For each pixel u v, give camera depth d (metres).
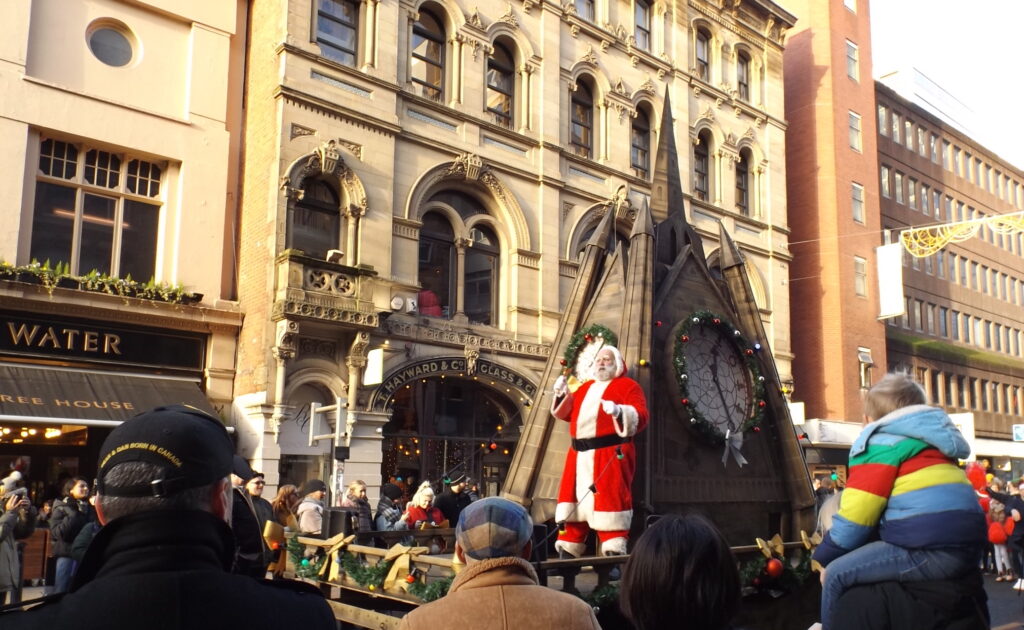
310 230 18.03
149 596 1.77
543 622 2.63
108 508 1.93
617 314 8.12
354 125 18.56
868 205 32.97
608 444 6.79
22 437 15.41
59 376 15.11
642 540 2.59
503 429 21.67
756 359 8.62
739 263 9.23
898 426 3.59
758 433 8.59
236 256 18.12
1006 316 45.12
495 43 22.30
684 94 26.59
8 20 15.23
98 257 16.41
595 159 24.17
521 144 22.06
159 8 17.28
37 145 15.62
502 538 2.87
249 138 18.38
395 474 19.44
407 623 2.73
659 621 2.46
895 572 3.44
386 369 18.47
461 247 20.70
